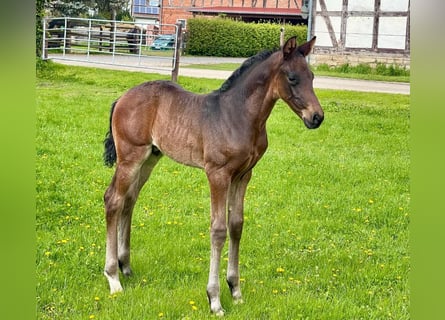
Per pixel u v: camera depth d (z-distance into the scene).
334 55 24.17
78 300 5.11
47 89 15.67
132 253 6.15
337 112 14.84
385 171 9.89
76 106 13.46
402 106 16.03
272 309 5.01
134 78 18.11
